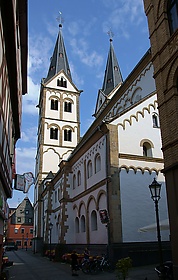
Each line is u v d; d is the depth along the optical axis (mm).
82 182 26906
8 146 14883
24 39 16266
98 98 49469
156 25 14156
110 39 53906
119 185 19609
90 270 17703
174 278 10602
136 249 18344
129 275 14680
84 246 24391
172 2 13406
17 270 22141
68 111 59625
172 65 12523
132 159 20703
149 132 22297
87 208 24656
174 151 11711
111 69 50344
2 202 14109
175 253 10773
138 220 19156
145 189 20234
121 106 29656
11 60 12344
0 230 15109
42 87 60594
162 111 12812
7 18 9992
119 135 21062
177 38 12438
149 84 25219
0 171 11258
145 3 15492
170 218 11320
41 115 58750
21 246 93250
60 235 28719
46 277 17484
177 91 12312
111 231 18438
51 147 55406
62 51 66188
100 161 22656
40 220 49688
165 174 11992
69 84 61719
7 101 13312
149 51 24391
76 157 29219
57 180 37125
